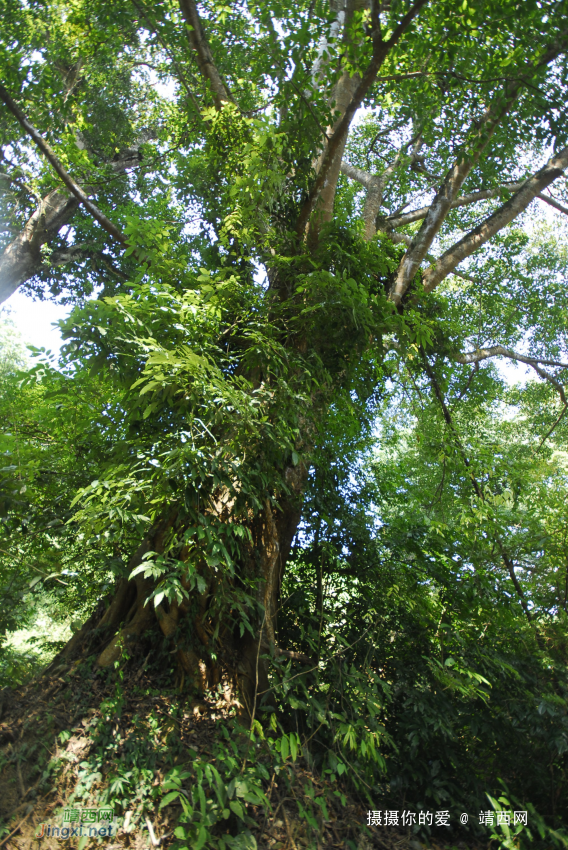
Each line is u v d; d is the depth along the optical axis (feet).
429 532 17.76
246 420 12.11
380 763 11.66
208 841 9.36
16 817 10.07
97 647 14.90
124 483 12.01
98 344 13.79
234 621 14.55
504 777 13.83
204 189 25.53
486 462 20.61
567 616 15.19
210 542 11.85
